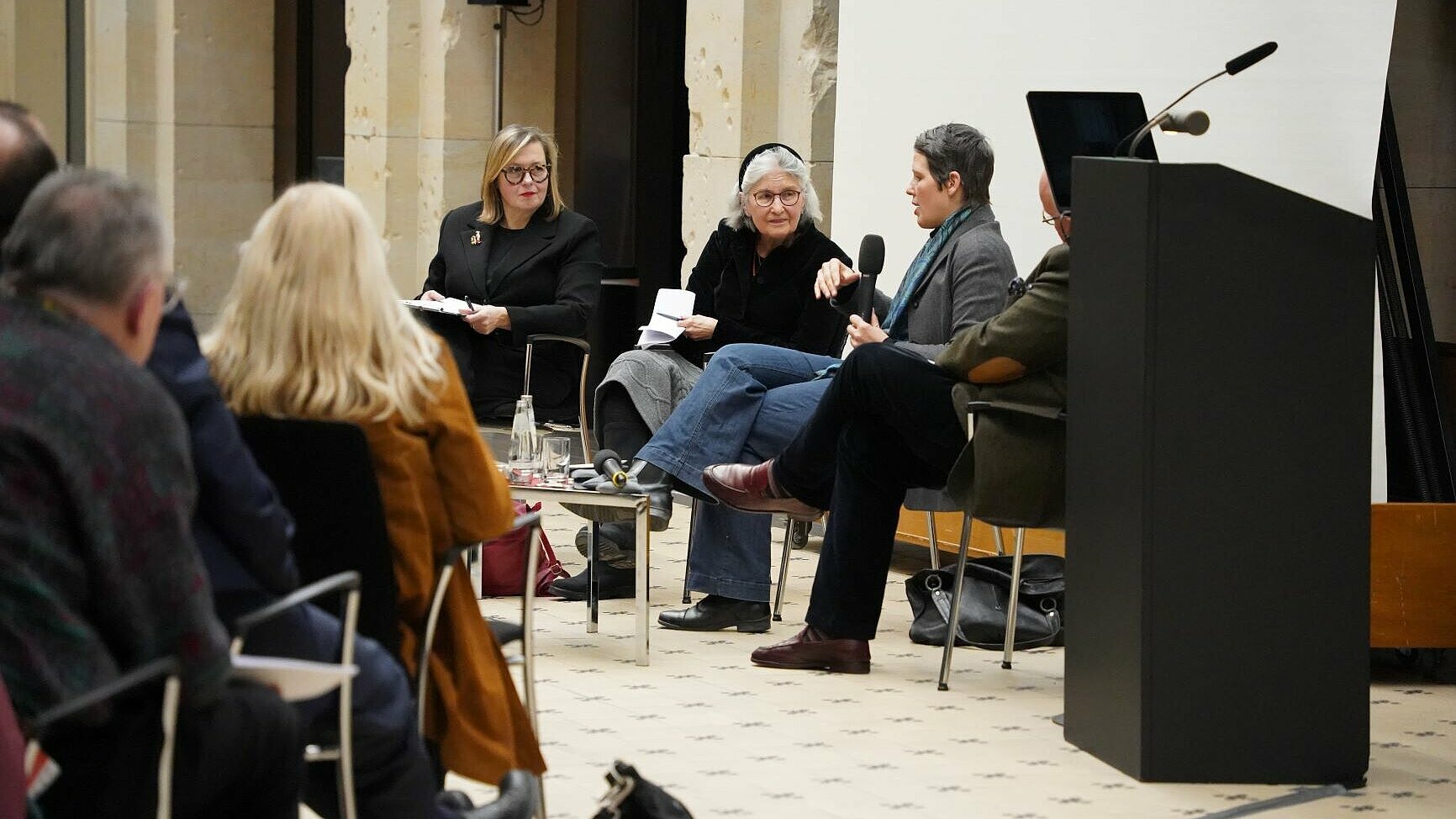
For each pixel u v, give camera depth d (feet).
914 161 24.25
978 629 24.07
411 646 13.76
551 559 27.78
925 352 22.71
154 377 10.19
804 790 17.22
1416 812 16.71
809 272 27.35
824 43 34.55
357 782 12.71
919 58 30.35
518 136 30.17
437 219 44.73
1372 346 17.42
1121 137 20.29
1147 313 17.10
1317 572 17.51
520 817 13.73
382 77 45.98
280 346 13.35
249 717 10.36
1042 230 28.17
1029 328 19.80
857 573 22.33
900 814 16.44
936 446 21.12
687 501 37.09
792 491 22.71
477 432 14.06
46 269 10.19
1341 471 17.46
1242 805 16.83
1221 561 17.40
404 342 13.70
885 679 22.15
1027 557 25.03
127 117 55.26
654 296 42.83
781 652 22.61
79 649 9.44
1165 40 25.54
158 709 9.96
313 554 13.14
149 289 10.46
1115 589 17.97
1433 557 22.04
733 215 27.66
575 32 45.06
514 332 29.45
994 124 28.89
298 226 13.50
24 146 12.92
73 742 9.84
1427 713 20.92
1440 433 23.94
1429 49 28.37
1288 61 24.02
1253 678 17.52
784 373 25.29
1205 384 17.21
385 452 13.55
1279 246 17.17
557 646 23.76
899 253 30.94
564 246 30.53
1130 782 17.57
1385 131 24.47
